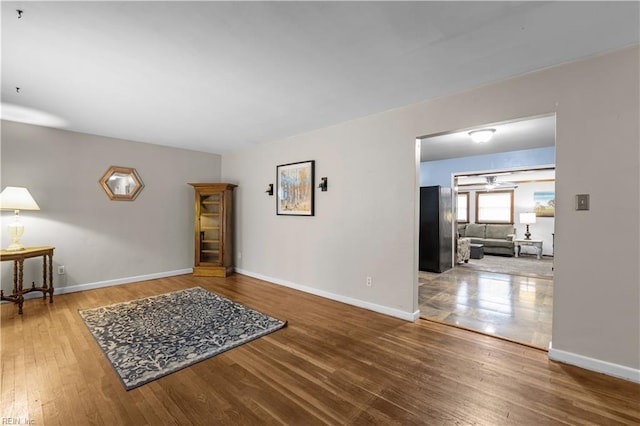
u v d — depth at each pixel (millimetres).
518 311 3324
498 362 2174
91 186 4094
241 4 1485
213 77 2330
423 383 1913
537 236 8508
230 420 1579
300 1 1467
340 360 2203
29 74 2258
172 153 4895
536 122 3350
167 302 3516
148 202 4633
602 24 1666
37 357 2203
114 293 3896
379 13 1571
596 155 2023
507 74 2293
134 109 3066
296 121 3508
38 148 3674
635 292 1915
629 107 1919
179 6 1498
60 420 1560
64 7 1494
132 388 1836
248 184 4969
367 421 1572
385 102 2887
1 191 3438
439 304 3592
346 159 3516
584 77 2059
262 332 2664
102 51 1938
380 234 3211
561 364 2137
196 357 2217
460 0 1468
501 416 1605
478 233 9148
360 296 3396
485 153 5312
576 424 1543
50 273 3508
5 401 1705
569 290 2131
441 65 2154
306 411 1650
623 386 1864
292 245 4203
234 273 5176
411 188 2961
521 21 1640
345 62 2109
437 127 2764
